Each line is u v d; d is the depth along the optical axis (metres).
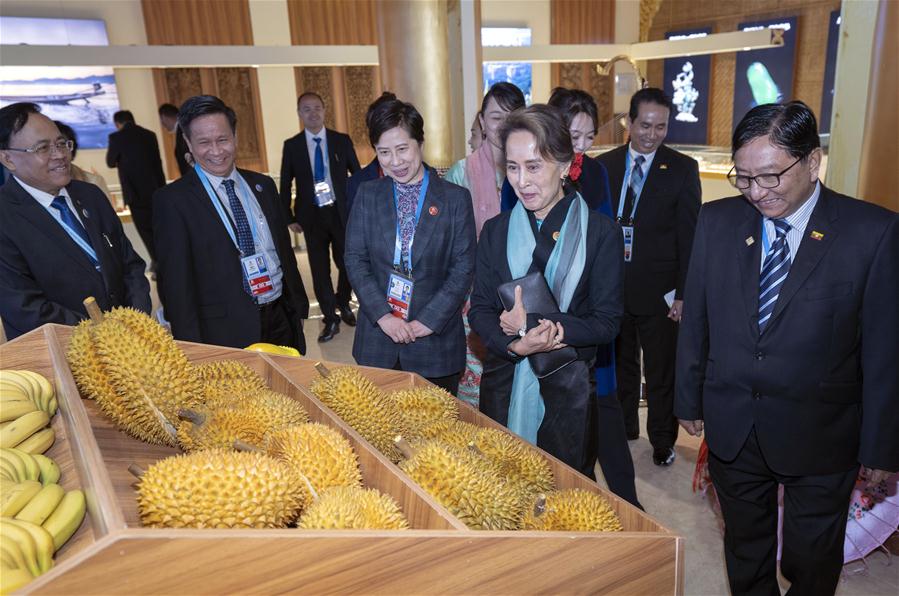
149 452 1.12
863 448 1.51
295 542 0.66
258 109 9.00
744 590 1.80
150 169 6.02
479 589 0.76
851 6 2.35
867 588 2.13
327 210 4.84
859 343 1.51
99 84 7.92
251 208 2.58
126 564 0.60
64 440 1.12
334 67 9.35
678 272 2.85
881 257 1.42
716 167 5.70
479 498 0.96
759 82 9.38
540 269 1.72
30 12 7.33
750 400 1.60
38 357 1.29
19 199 2.09
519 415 1.77
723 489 1.74
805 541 1.62
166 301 2.42
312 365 1.47
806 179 1.40
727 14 9.71
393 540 0.70
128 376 1.07
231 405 1.14
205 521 0.76
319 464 0.96
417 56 4.00
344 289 5.18
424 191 2.18
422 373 2.22
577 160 2.24
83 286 2.18
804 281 1.49
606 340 1.71
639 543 0.86
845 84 2.42
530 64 10.48
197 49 4.39
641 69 10.84
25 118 2.00
